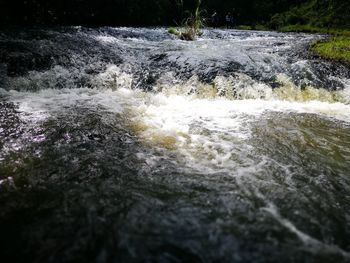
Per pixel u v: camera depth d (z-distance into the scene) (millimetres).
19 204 2816
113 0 15719
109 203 2898
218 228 2670
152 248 2430
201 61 7355
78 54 7328
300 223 2797
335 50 9727
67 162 3510
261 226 2725
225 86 6445
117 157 3697
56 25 12523
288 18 21203
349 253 2506
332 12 20328
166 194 3076
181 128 4648
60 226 2598
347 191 3324
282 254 2445
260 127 4902
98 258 2320
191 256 2375
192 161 3719
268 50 9430
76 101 5422
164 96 6109
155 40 10703
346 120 5527
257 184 3328
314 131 4906
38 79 6043
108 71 6621
